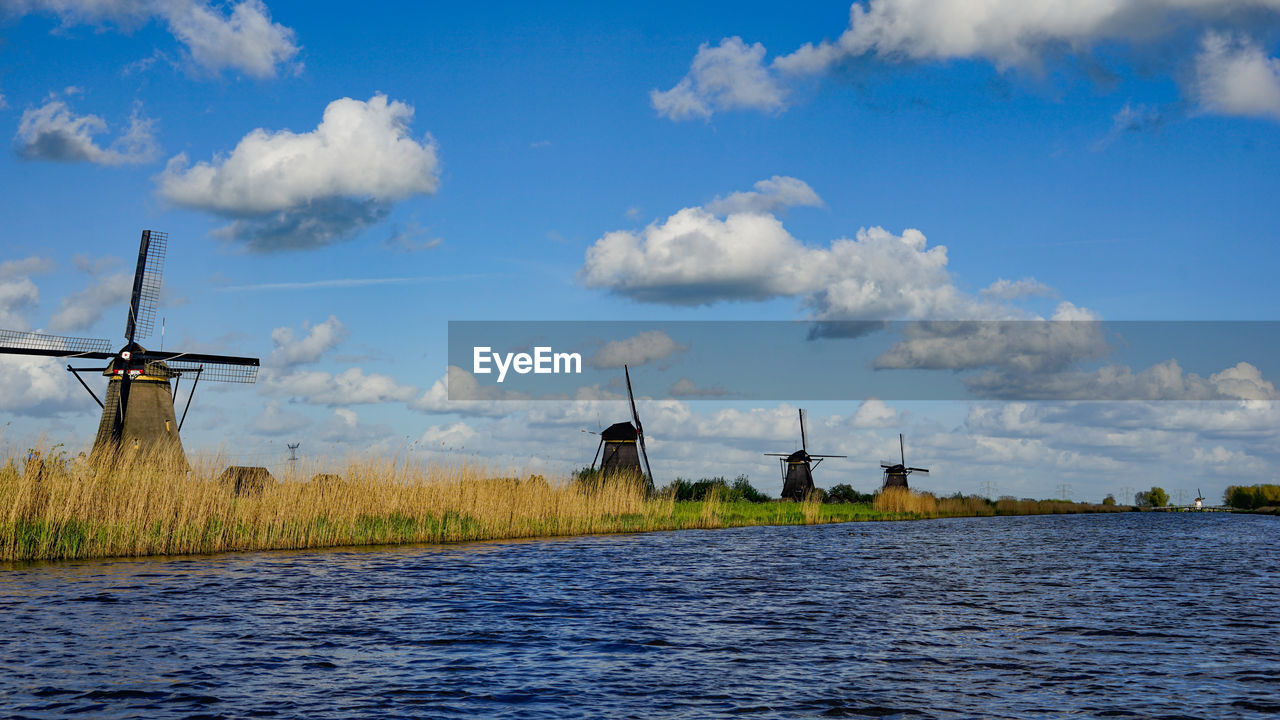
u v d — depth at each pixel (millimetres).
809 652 14227
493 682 12008
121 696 11000
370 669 12648
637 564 27250
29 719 10039
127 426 42688
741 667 13094
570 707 10852
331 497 31797
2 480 24344
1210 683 12320
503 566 25672
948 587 22891
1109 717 10648
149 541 26375
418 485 34594
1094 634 16031
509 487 39562
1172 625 17031
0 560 23688
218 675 12133
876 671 12922
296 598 18719
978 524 63656
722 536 41156
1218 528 64438
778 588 22094
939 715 10680
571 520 40625
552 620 16844
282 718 10242
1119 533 53688
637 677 12406
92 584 19891
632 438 63812
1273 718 10625
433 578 22500
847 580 24188
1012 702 11289
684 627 16344
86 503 25328
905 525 57500
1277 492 134375
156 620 15883
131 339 44281
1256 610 19062
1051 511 107562
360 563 25484
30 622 15414
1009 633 16094
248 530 28969
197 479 28203
